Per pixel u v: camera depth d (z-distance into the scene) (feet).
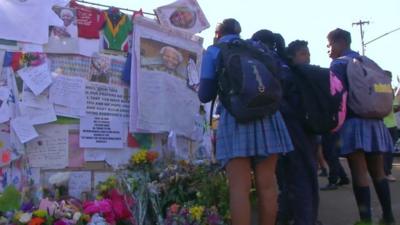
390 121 30.86
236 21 15.74
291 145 14.65
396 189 27.32
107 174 17.72
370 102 17.60
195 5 20.22
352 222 20.12
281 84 15.06
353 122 17.98
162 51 19.03
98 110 17.66
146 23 18.62
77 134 17.28
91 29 17.61
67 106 17.08
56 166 16.96
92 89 17.56
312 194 16.39
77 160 17.25
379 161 18.70
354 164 18.40
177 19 19.75
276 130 14.39
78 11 17.44
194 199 17.25
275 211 14.84
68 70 17.20
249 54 14.29
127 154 18.21
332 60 18.79
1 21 16.37
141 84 18.31
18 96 16.46
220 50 14.47
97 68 17.67
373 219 19.92
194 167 17.89
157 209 16.70
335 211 22.20
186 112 19.77
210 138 20.81
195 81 20.16
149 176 17.34
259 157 14.43
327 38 19.42
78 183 17.16
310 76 16.20
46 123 16.80
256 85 13.61
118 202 16.43
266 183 14.76
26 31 16.63
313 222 16.46
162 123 18.78
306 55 18.24
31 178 16.57
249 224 14.40
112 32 18.01
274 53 16.26
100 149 17.69
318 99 16.07
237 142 14.15
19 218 14.79
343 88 16.72
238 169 14.39
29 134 16.48
